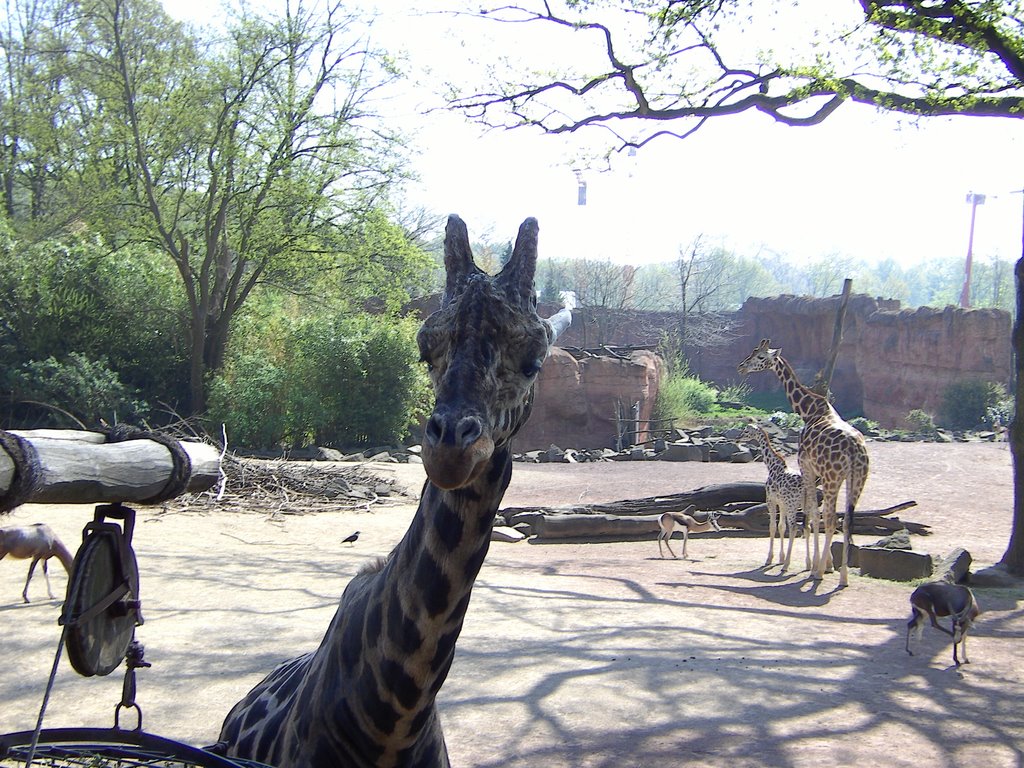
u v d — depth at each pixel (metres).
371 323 30.89
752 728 6.07
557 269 80.75
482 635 8.55
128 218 29.91
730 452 27.73
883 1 11.43
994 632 9.09
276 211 30.25
